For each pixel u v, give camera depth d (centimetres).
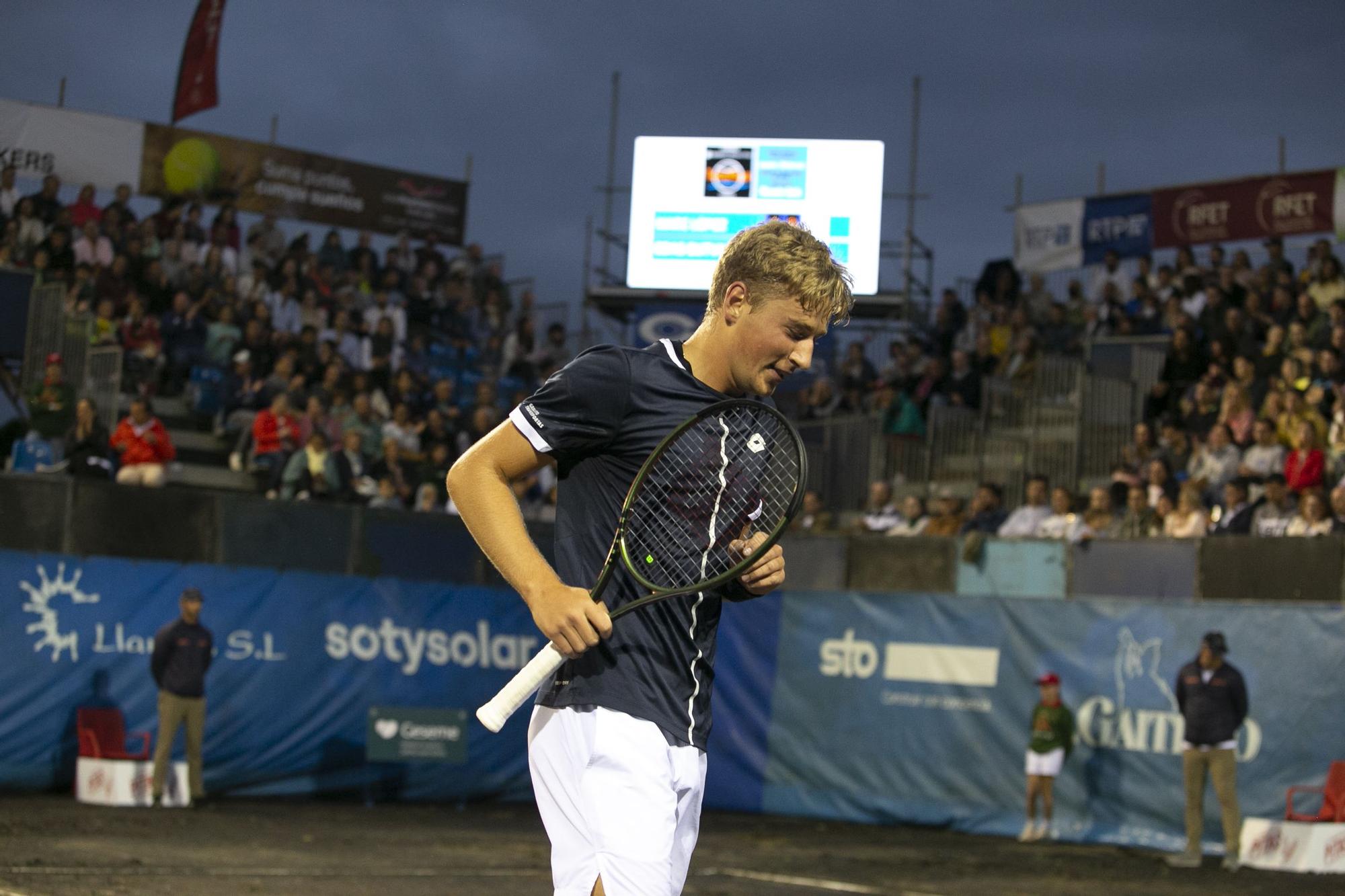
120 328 1925
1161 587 1427
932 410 1902
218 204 2133
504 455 307
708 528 320
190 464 1875
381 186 2261
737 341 315
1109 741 1423
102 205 2064
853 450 1930
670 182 1554
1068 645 1466
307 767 1524
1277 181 1909
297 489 1645
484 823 1412
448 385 2031
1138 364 1917
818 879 1071
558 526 325
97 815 1241
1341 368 1616
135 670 1448
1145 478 1677
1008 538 1533
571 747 309
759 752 1648
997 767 1492
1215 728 1226
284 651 1519
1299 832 1205
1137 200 2025
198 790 1382
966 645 1532
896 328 2117
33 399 1705
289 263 2097
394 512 1605
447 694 1616
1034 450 1866
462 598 1639
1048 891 1035
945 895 1001
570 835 307
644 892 298
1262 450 1534
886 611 1591
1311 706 1305
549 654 310
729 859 1180
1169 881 1113
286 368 1906
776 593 1673
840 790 1585
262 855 1038
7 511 1400
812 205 1524
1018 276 2123
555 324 2373
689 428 312
